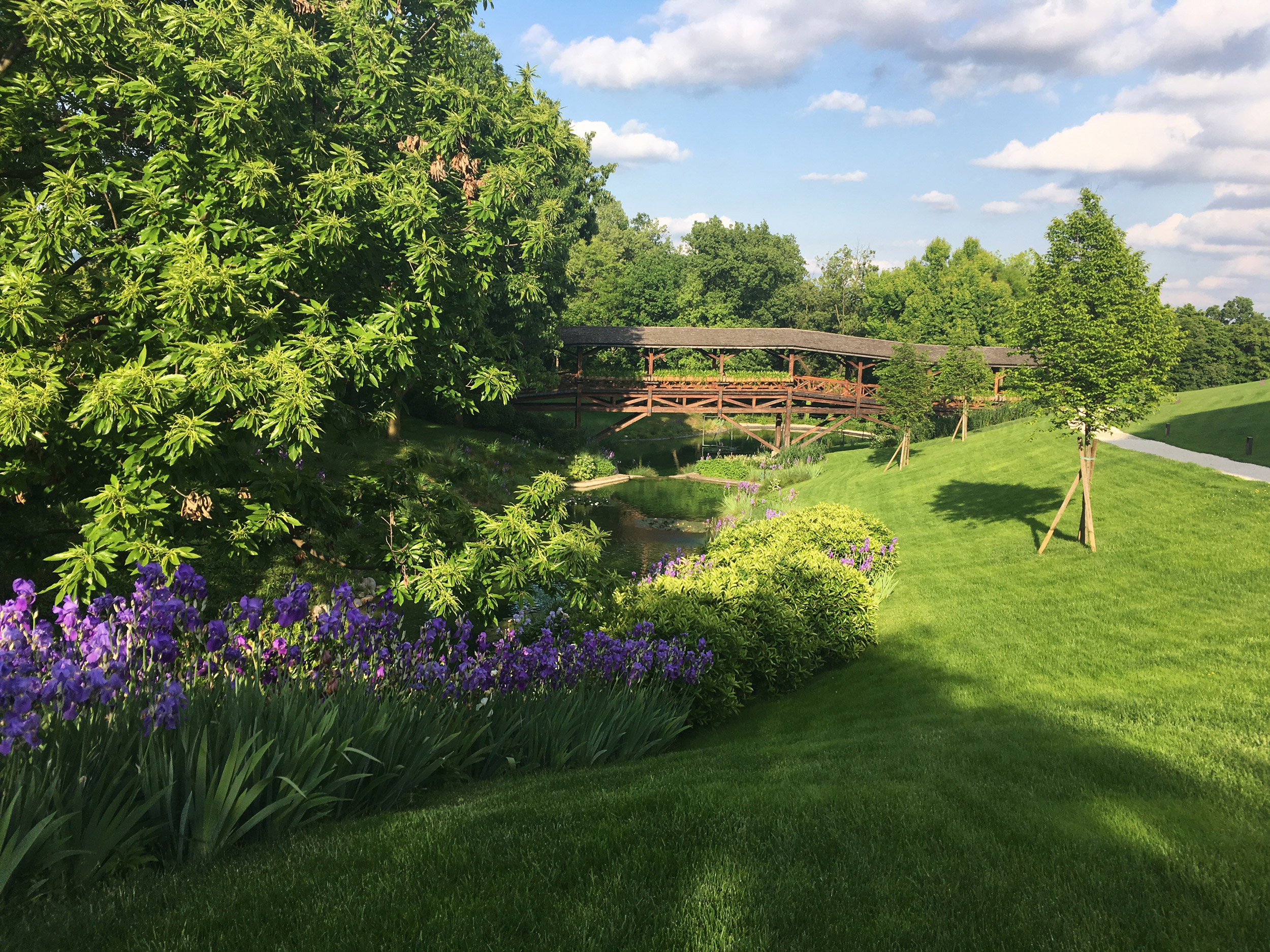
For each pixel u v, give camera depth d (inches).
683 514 1525.6
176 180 376.8
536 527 404.2
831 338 2384.4
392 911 157.8
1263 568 589.9
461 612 381.1
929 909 168.4
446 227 472.4
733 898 170.2
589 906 162.7
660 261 3705.7
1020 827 214.2
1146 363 712.4
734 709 451.5
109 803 172.7
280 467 399.2
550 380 2053.4
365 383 390.6
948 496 1139.3
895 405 1537.9
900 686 467.8
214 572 561.3
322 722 211.5
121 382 292.4
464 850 186.5
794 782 255.9
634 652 390.9
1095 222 702.5
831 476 1649.9
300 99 430.6
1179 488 867.4
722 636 459.2
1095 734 310.3
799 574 580.7
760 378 2261.3
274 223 398.6
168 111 375.2
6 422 282.5
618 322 3393.2
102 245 374.0
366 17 532.4
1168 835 209.0
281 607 234.7
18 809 152.7
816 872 184.7
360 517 420.2
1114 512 842.8
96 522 311.6
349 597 271.0
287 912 154.9
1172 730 310.5
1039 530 845.2
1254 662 418.6
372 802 229.3
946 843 203.3
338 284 423.5
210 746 192.9
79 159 382.0
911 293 3585.1
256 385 316.2
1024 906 171.0
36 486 371.6
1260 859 193.5
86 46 390.3
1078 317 702.5
